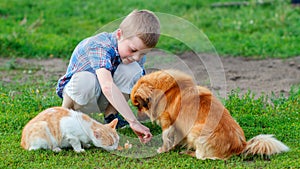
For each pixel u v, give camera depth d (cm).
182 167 469
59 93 567
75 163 477
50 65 875
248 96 654
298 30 1084
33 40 988
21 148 504
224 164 474
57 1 1302
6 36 967
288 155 493
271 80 811
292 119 600
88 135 503
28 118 588
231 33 1070
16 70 836
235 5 1274
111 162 480
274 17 1159
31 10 1214
